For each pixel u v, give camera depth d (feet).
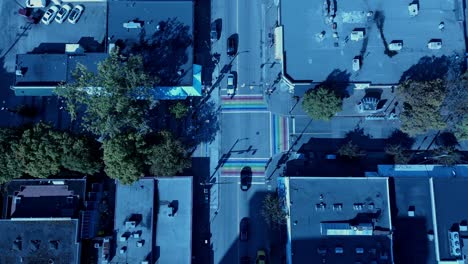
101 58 293.23
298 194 271.08
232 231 290.97
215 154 299.58
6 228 267.80
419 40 287.28
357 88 293.43
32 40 309.42
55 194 275.80
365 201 270.05
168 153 268.82
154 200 280.31
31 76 291.58
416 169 283.18
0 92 304.71
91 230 275.39
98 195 285.84
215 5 312.71
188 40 295.48
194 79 294.05
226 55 308.40
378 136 298.56
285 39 287.28
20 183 273.75
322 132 300.20
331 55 285.64
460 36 288.30
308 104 279.90
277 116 302.25
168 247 277.64
